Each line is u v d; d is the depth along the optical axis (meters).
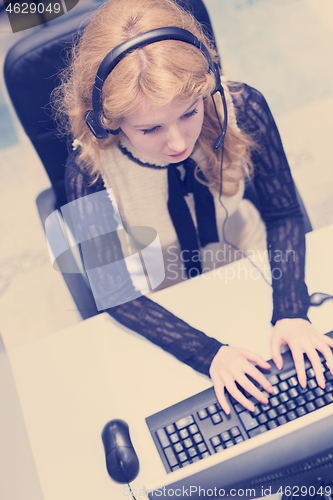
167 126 0.61
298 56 2.17
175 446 0.66
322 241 0.89
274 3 2.36
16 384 0.80
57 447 0.72
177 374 0.76
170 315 0.84
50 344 0.84
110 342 0.83
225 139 0.86
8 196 2.08
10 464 0.60
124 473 0.66
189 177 0.92
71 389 0.78
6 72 0.79
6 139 2.22
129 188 0.91
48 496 0.67
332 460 0.50
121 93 0.54
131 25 0.58
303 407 0.67
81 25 0.75
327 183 1.83
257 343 0.78
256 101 0.91
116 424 0.71
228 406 0.68
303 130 1.97
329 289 0.82
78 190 0.90
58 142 0.89
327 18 2.23
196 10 0.78
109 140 0.82
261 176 0.97
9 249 1.95
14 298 1.82
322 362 0.71
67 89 0.76
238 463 0.50
